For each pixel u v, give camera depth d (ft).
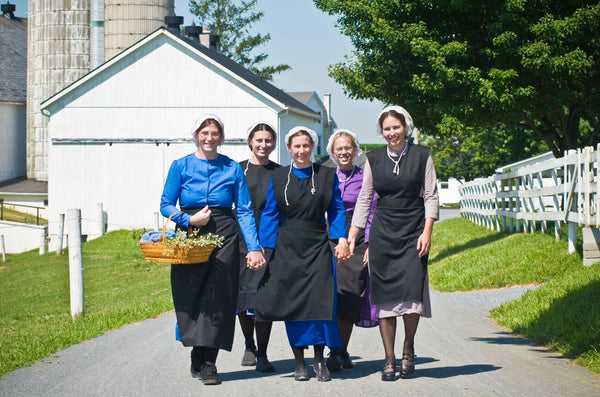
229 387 21.42
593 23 62.59
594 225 41.57
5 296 67.87
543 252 48.26
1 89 177.47
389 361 22.00
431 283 51.03
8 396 20.86
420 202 22.50
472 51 66.18
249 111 116.67
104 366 24.86
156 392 20.81
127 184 119.34
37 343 30.32
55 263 93.91
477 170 201.67
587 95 71.46
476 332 30.96
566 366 23.47
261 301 22.54
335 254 23.21
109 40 148.25
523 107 66.44
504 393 19.89
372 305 24.02
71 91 119.75
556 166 48.85
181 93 117.91
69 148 120.26
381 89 71.67
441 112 66.64
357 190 24.89
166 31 116.78
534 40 64.80
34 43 166.91
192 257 21.35
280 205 22.76
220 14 242.17
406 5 67.05
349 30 69.56
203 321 21.89
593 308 30.19
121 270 78.84
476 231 79.20
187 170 22.70
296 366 22.30
